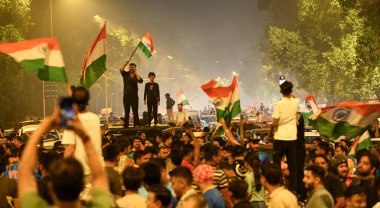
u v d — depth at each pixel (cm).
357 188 775
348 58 5162
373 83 5416
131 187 726
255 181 1023
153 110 2148
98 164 478
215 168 972
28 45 761
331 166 1012
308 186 827
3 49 762
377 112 1191
